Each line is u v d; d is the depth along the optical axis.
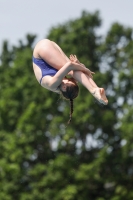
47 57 27.77
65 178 91.19
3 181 91.81
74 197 89.19
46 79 27.50
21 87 98.88
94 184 93.69
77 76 27.22
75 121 95.81
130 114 96.12
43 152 95.88
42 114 95.88
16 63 103.12
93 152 98.19
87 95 97.69
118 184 95.00
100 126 97.81
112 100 99.81
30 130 94.00
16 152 92.38
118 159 94.19
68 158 91.62
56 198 89.19
